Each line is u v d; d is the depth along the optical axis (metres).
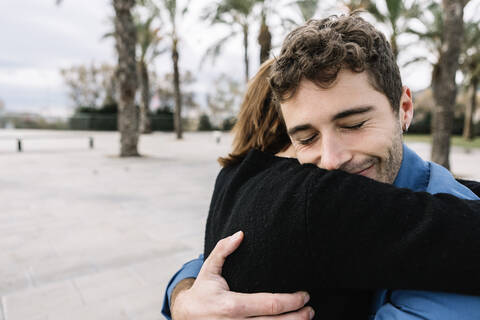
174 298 1.00
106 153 14.88
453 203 0.60
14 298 2.90
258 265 0.67
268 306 0.64
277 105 1.02
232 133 1.23
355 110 0.66
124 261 3.67
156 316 2.66
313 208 0.62
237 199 0.85
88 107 36.28
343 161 0.68
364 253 0.58
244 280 0.69
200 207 6.05
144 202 6.39
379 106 0.68
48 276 3.30
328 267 0.61
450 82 8.78
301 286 0.64
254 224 0.70
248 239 0.70
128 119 13.38
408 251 0.55
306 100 0.68
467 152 17.62
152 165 11.50
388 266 0.56
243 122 1.16
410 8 11.03
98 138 24.81
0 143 20.36
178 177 9.26
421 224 0.56
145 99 30.41
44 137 24.45
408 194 0.61
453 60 8.66
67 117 35.44
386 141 0.69
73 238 4.37
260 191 0.75
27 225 4.90
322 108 0.67
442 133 8.96
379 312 0.64
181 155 14.55
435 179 0.77
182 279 1.06
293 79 0.68
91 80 43.19
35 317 2.63
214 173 10.00
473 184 0.90
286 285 0.65
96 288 3.09
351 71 0.65
